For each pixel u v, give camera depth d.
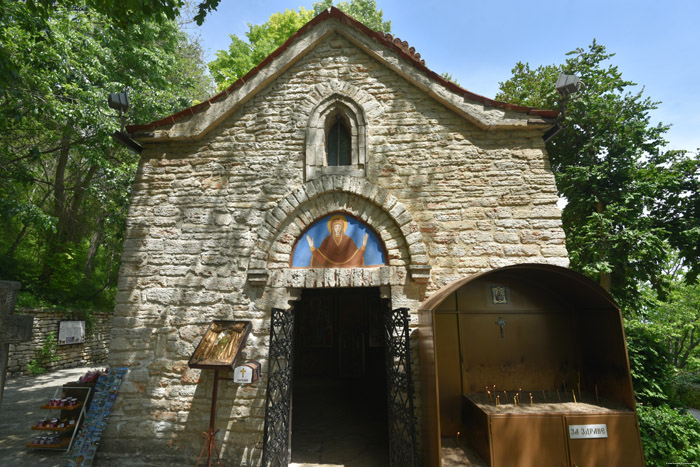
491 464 4.11
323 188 5.86
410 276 5.51
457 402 5.23
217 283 5.71
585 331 5.26
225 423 5.28
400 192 5.83
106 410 5.31
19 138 10.70
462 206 5.73
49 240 14.55
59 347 12.82
